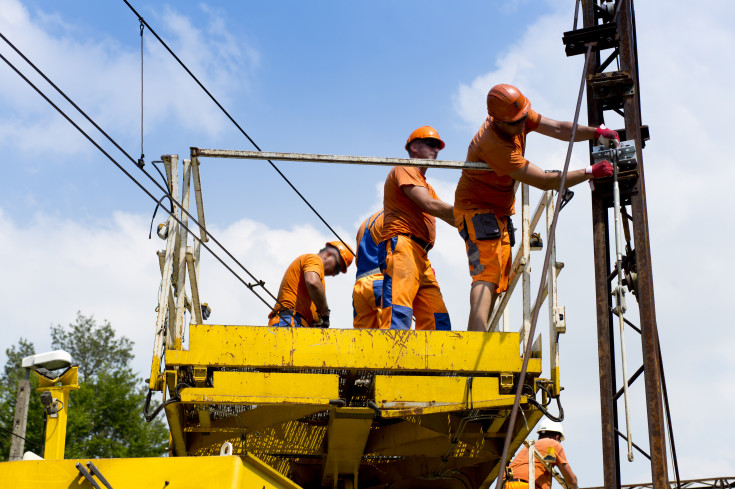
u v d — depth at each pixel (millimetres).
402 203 7055
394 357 5594
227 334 5508
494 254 6594
